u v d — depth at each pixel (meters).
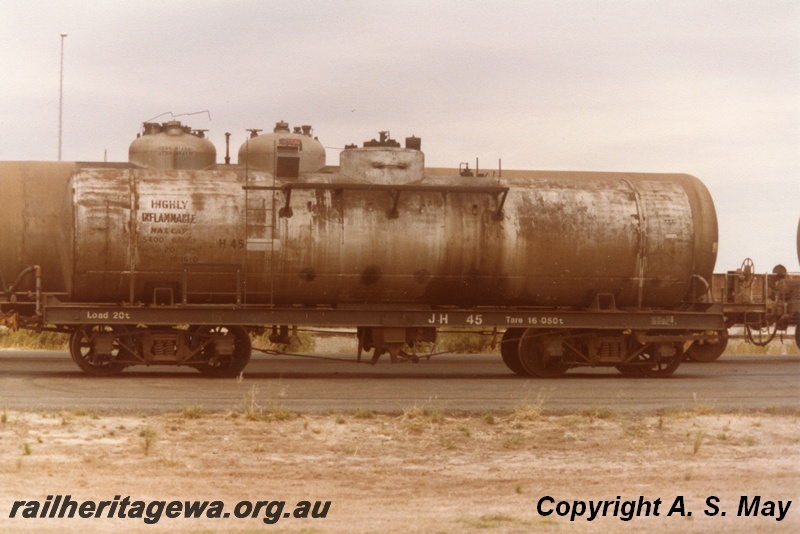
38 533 11.20
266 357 32.25
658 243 26.72
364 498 13.10
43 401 19.39
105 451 15.30
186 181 24.83
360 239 25.08
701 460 15.80
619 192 27.06
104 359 24.55
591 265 26.39
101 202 24.06
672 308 27.66
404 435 17.14
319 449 16.02
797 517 12.51
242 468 14.62
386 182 25.59
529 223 26.06
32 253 25.64
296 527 11.68
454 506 12.77
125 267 24.12
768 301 32.59
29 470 13.95
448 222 25.56
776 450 16.58
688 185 29.03
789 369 30.03
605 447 16.61
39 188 25.89
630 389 23.59
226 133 27.11
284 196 24.98
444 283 25.70
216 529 11.59
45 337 34.75
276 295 25.06
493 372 27.84
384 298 25.61
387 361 31.08
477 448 16.41
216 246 24.45
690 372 28.83
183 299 24.36
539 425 18.20
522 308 26.72
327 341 37.97
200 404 19.44
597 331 26.80
